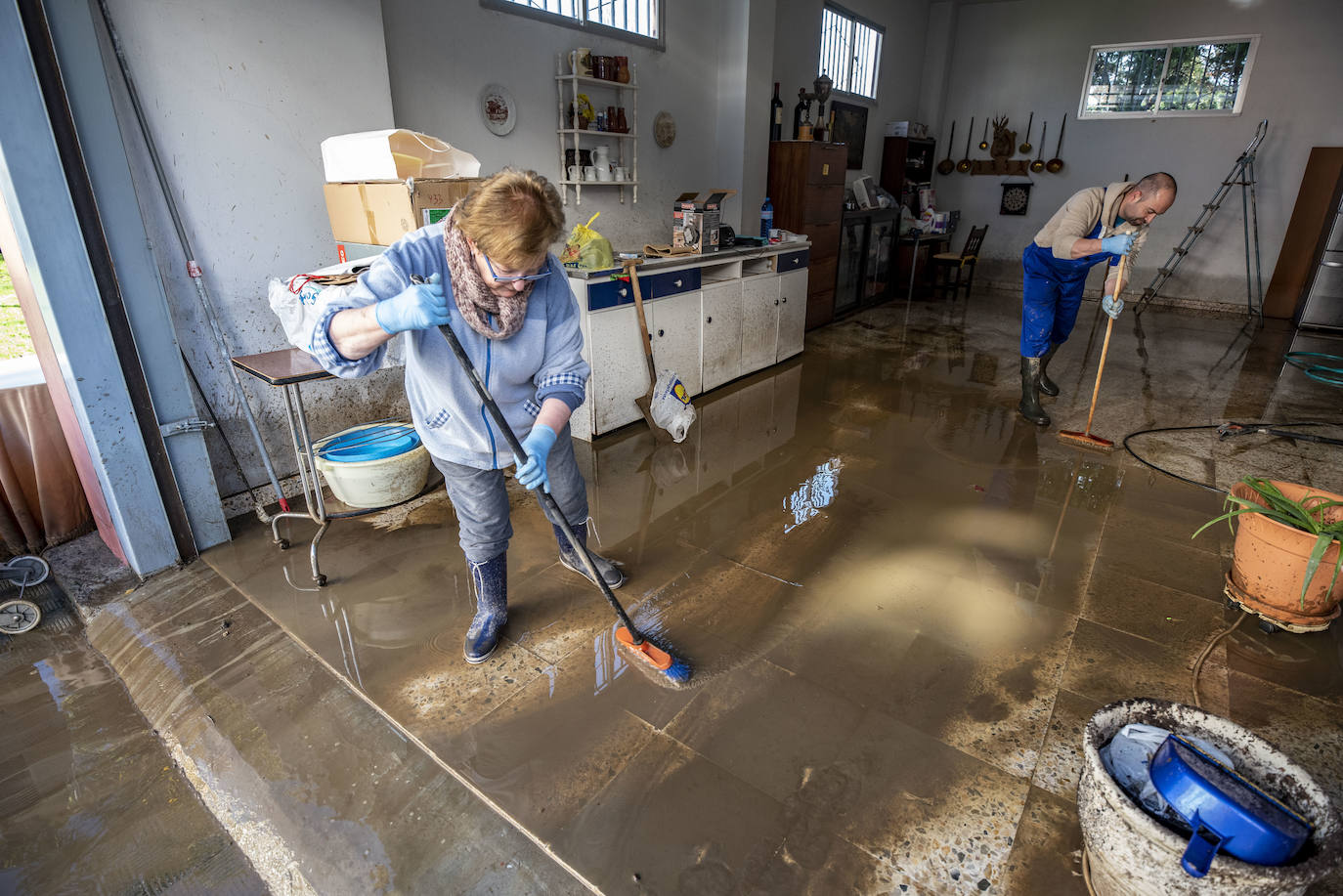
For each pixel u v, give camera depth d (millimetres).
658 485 3014
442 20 3160
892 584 2260
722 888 1312
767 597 2197
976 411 3934
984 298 7512
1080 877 1323
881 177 7613
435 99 3213
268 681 1854
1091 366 4871
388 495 2533
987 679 1838
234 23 2340
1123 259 3111
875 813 1462
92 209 1977
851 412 3918
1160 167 7105
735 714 1725
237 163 2449
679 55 4547
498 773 1561
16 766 1679
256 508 2740
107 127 1976
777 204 5496
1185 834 1120
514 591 2221
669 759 1594
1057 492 2910
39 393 2383
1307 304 6031
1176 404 4055
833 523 2668
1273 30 6336
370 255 2545
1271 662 1893
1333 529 1825
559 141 3871
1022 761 1584
